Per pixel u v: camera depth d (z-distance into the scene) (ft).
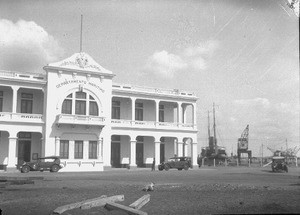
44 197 40.60
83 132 129.90
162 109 164.04
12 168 116.16
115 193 44.78
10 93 127.85
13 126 118.93
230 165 205.67
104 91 136.98
